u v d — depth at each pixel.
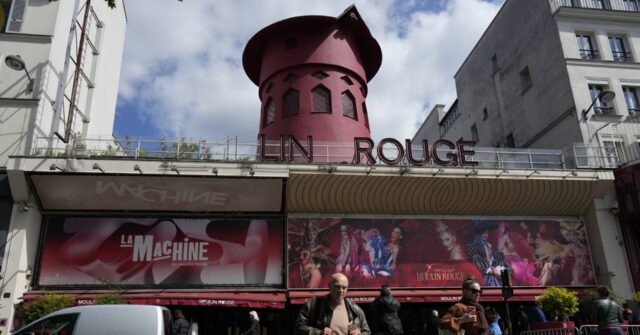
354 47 18.69
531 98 20.58
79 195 13.28
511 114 22.20
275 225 14.34
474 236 15.29
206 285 13.51
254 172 13.57
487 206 15.45
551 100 19.12
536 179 15.20
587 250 15.83
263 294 13.38
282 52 18.02
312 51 17.70
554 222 15.96
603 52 18.86
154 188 13.46
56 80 14.29
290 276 13.85
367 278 14.24
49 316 6.39
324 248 14.29
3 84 13.41
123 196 13.46
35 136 13.11
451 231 15.21
